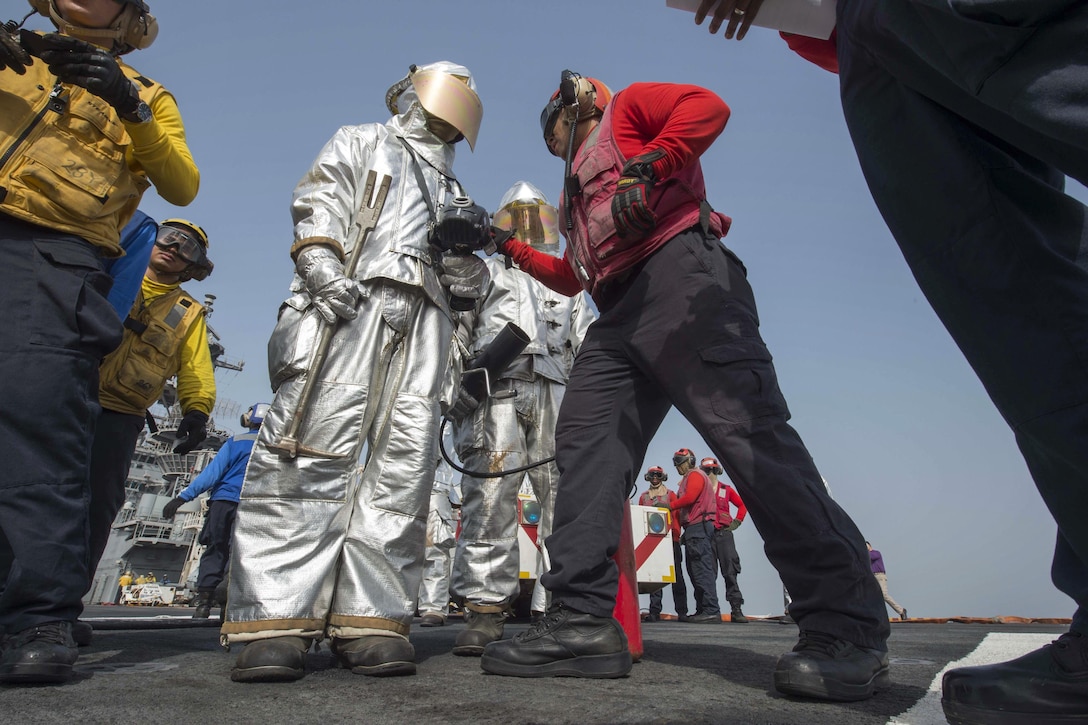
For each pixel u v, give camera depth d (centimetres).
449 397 273
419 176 246
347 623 195
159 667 202
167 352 352
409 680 181
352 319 211
